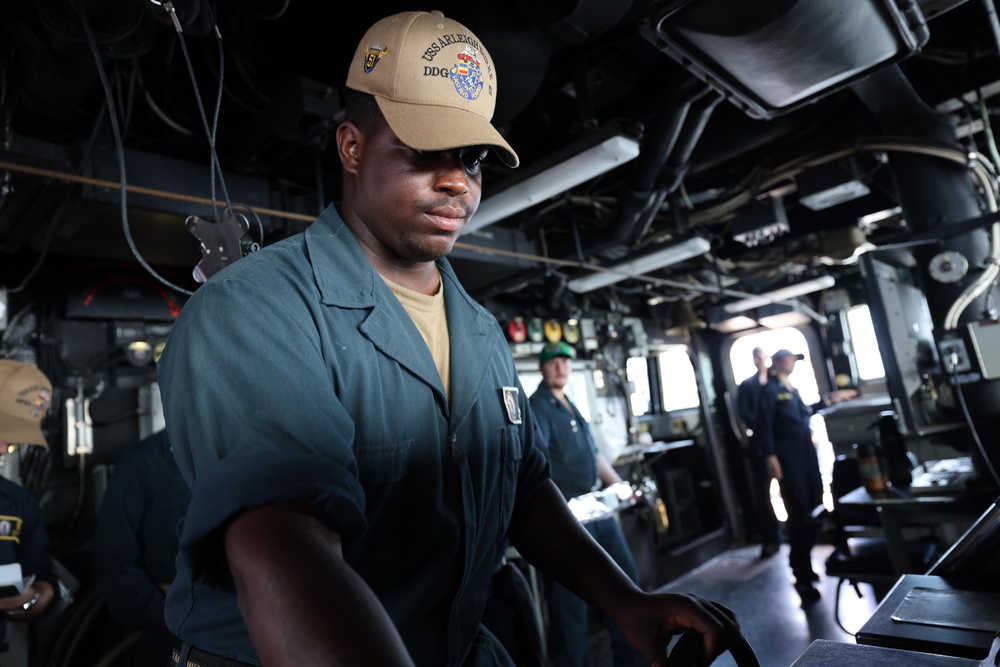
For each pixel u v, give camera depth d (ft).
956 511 8.66
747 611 14.35
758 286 20.34
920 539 11.16
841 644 2.81
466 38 2.67
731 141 11.95
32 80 6.14
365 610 1.65
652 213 11.68
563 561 3.20
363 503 2.02
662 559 17.53
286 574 1.65
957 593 3.32
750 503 22.66
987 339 8.85
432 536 2.61
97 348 10.98
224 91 8.68
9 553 7.03
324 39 9.20
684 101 8.82
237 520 1.78
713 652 2.62
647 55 10.39
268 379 2.06
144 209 7.93
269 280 2.40
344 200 3.00
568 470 11.35
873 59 7.42
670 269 18.65
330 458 1.99
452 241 2.78
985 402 8.94
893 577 9.50
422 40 2.56
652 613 2.82
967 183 10.32
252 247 4.44
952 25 9.86
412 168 2.62
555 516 3.33
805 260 18.12
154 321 11.64
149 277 11.57
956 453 12.80
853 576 9.93
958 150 10.03
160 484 7.53
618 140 8.85
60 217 8.12
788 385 16.74
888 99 10.08
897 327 10.14
